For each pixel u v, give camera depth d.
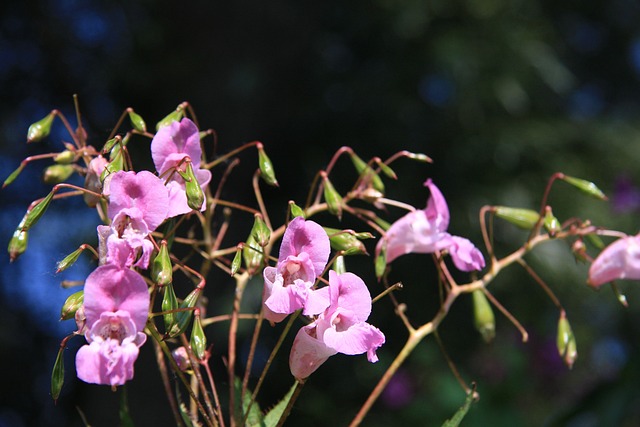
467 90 1.70
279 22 1.62
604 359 1.95
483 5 1.72
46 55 1.76
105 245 0.46
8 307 1.70
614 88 2.38
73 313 0.47
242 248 0.49
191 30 1.60
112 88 1.74
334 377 1.69
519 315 1.67
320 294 0.47
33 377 1.74
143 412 1.24
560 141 1.84
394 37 1.75
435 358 1.55
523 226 0.58
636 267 0.58
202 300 0.55
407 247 0.55
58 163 0.53
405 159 1.75
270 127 1.67
